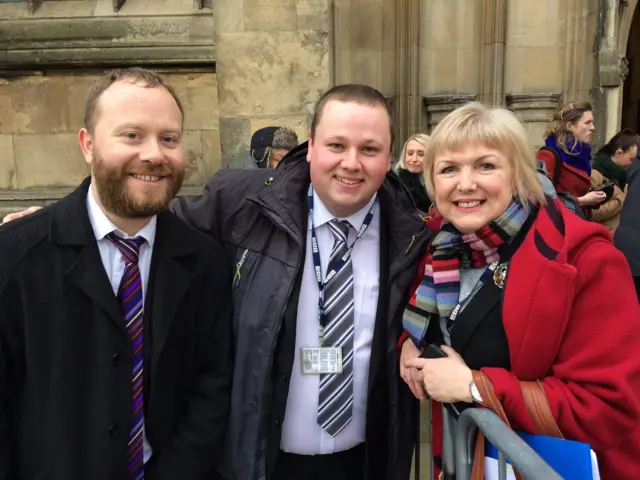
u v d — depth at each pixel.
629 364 1.16
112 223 1.31
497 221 1.33
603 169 4.19
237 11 3.76
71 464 1.24
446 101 5.24
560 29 5.27
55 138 3.98
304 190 1.66
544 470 0.97
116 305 1.27
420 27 5.30
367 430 1.60
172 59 3.86
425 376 1.35
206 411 1.50
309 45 3.82
